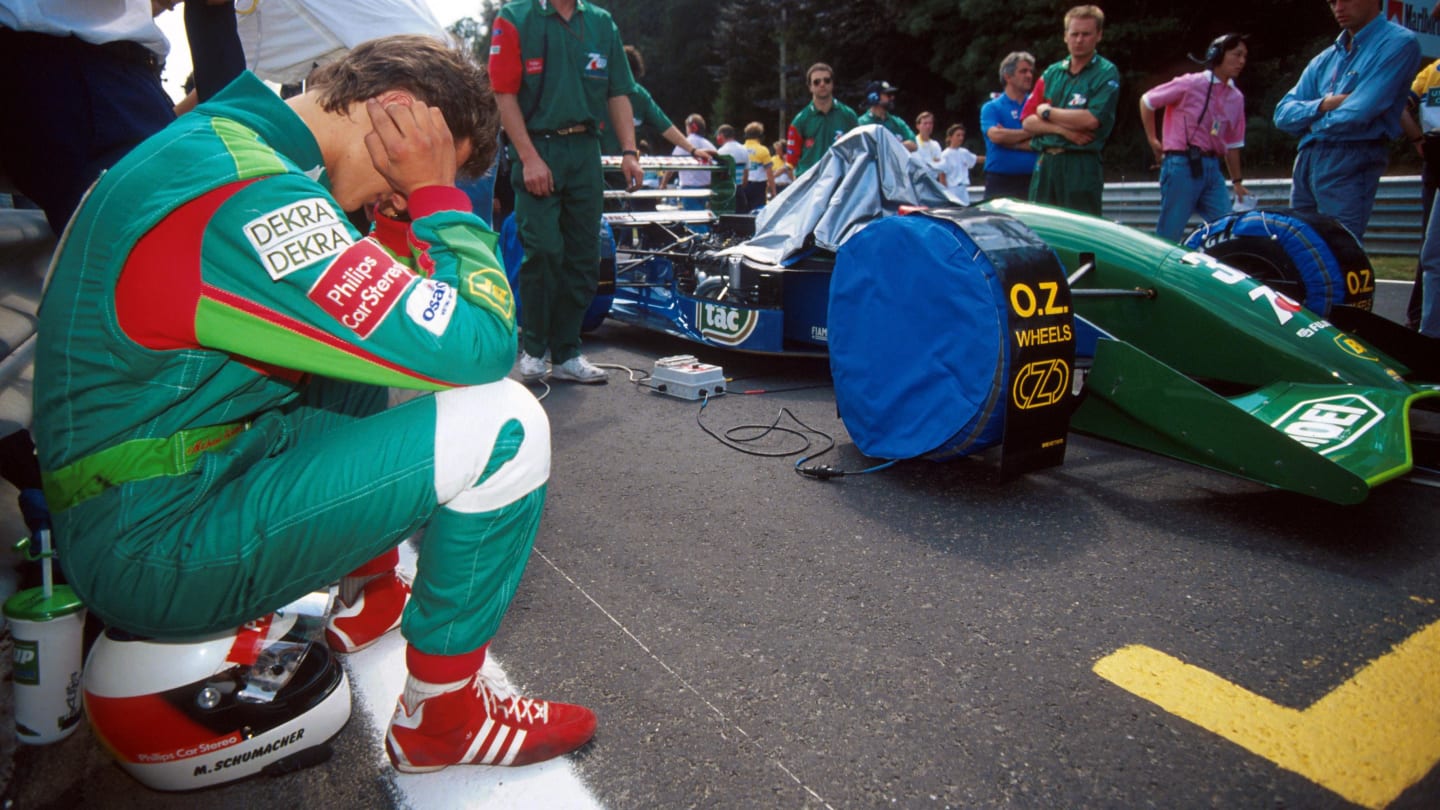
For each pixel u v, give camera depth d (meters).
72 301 1.24
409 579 2.13
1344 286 3.60
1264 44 26.02
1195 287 3.22
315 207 1.27
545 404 4.19
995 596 2.23
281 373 1.41
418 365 1.29
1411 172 17.52
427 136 1.37
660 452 3.42
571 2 4.14
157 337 1.23
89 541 1.28
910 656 1.97
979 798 1.53
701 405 4.10
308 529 1.32
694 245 5.46
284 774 1.64
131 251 1.21
